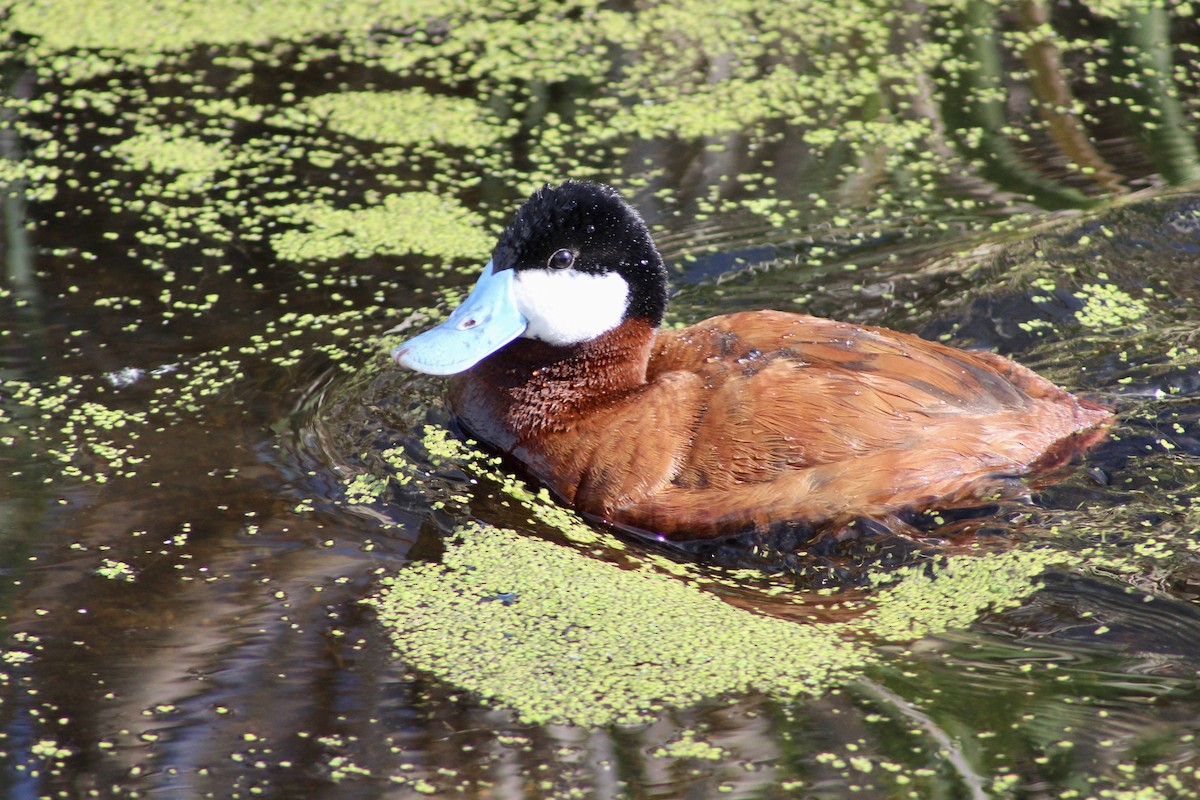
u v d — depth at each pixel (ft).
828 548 24.94
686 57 50.24
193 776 20.17
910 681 21.75
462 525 26.53
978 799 19.27
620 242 27.94
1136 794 19.21
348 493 27.53
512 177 41.88
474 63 50.08
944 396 26.03
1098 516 25.07
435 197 40.70
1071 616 22.95
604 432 26.91
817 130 44.52
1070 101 45.78
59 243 37.91
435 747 20.71
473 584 24.71
